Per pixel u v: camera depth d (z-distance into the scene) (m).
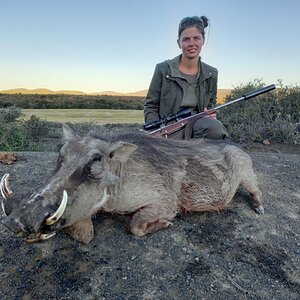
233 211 1.37
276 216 1.38
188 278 0.97
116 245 1.10
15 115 3.72
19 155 1.96
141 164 1.16
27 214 0.80
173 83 1.79
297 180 1.83
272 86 1.75
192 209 1.30
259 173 1.90
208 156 1.32
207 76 1.80
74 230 1.08
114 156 1.04
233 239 1.18
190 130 1.66
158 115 1.88
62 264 1.00
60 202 0.87
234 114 3.69
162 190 1.18
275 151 3.04
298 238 1.23
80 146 0.98
